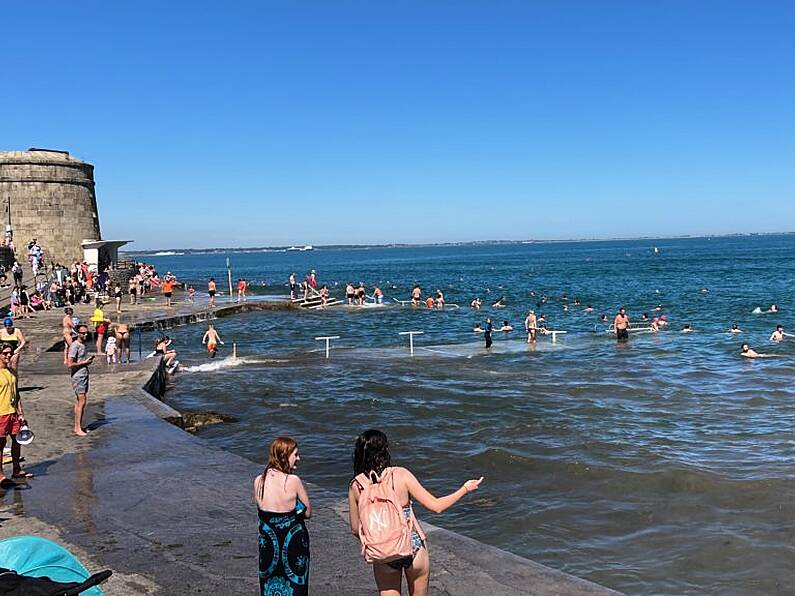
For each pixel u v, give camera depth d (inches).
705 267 4291.3
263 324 1562.5
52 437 465.1
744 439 572.7
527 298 2351.1
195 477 374.3
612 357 1063.6
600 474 482.0
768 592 319.0
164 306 1711.4
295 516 193.6
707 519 402.3
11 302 1331.2
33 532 293.7
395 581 178.9
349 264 7303.2
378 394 780.0
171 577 247.3
